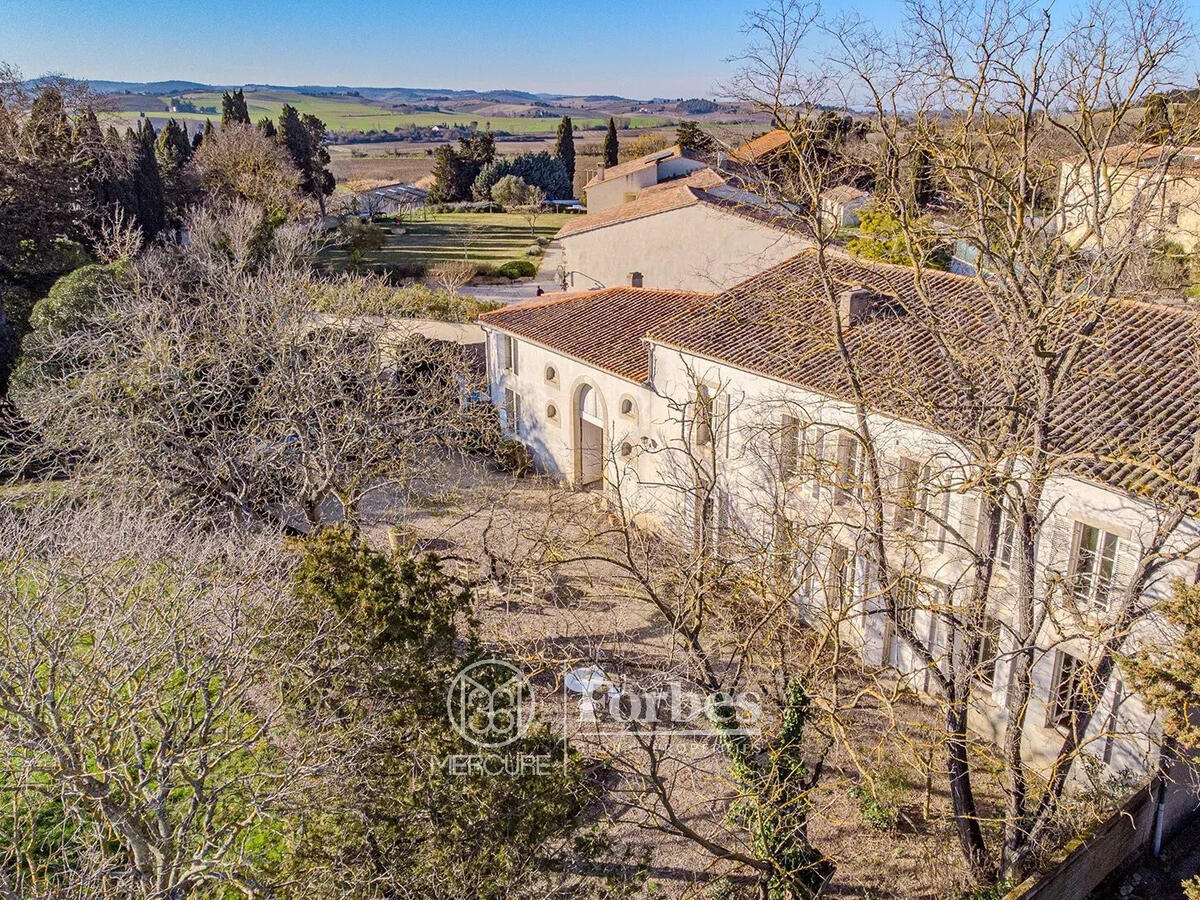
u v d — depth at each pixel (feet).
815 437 71.97
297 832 39.22
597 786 54.34
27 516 64.69
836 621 51.08
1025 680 50.75
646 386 93.35
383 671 40.34
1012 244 49.93
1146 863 56.13
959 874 55.42
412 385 111.45
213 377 88.89
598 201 200.03
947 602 53.57
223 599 45.42
